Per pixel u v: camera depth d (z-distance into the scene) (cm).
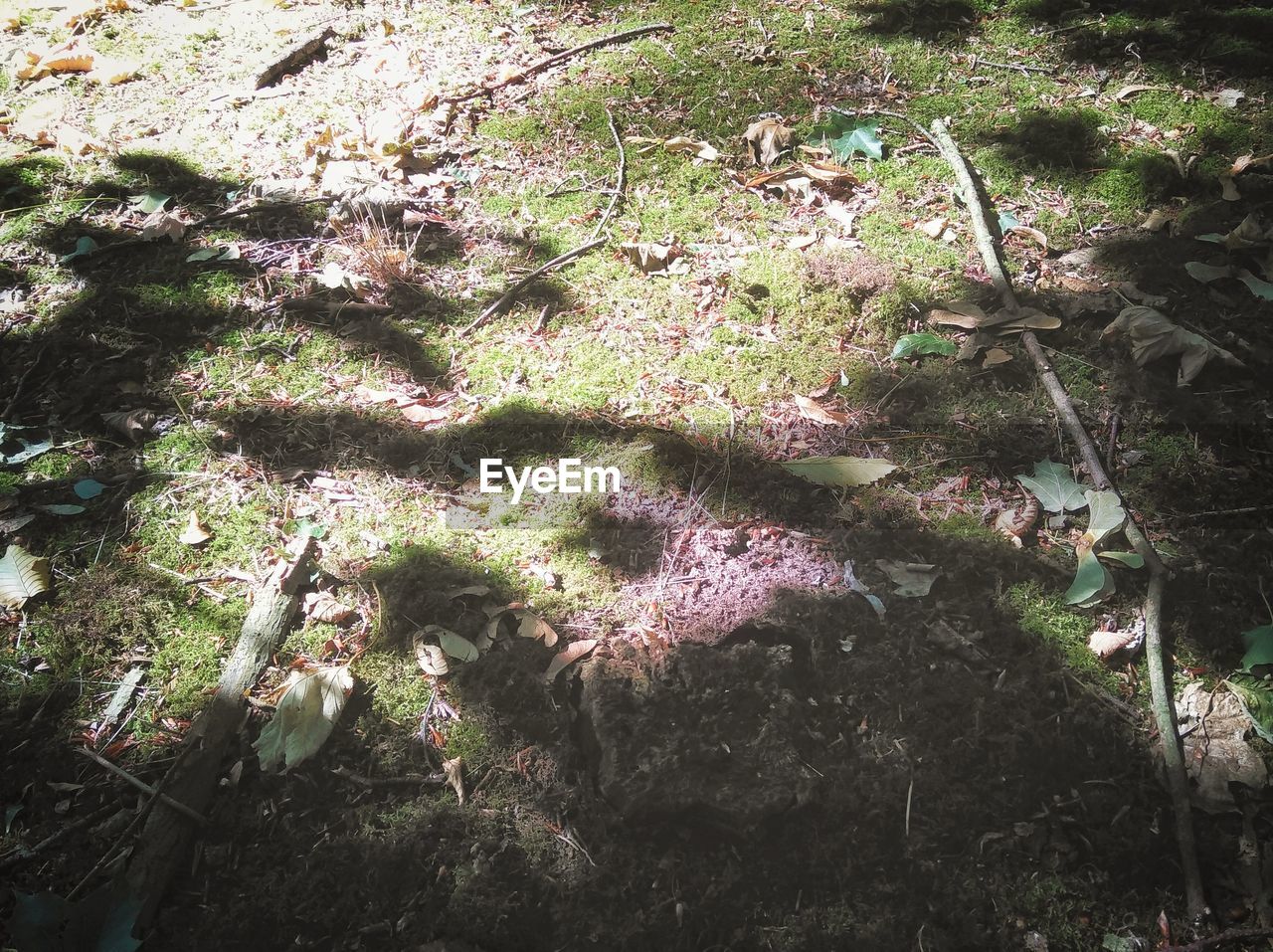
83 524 246
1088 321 291
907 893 186
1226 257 307
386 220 329
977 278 306
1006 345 284
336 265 309
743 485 252
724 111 378
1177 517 242
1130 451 256
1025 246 318
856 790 197
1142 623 223
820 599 225
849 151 351
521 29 430
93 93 400
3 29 442
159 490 253
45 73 410
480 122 376
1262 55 391
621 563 235
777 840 192
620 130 371
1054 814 195
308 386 279
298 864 189
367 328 296
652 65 405
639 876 187
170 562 237
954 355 282
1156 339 275
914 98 382
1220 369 275
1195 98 373
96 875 186
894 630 221
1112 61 397
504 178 350
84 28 442
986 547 237
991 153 353
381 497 251
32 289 309
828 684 212
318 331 295
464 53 414
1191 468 251
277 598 226
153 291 305
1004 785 199
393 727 208
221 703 209
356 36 431
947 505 246
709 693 205
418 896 185
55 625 224
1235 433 259
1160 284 301
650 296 303
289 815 196
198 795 197
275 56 411
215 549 240
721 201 338
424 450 262
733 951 180
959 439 262
